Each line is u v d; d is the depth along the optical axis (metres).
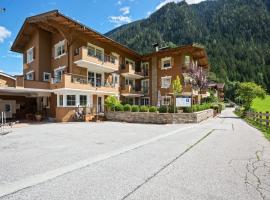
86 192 4.67
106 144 10.13
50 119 24.41
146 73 36.59
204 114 24.25
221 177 5.50
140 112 22.27
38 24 25.69
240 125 18.00
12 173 5.97
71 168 6.37
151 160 7.16
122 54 33.91
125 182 5.22
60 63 25.89
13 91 23.30
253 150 8.50
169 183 5.13
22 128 17.00
